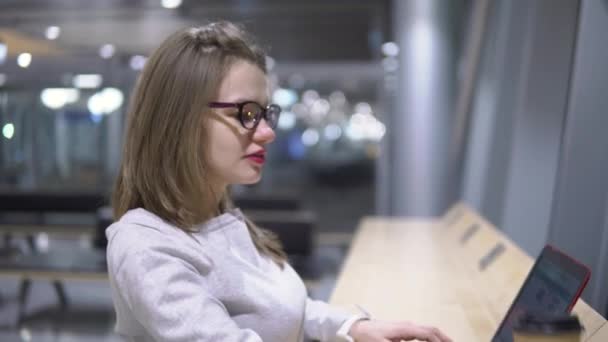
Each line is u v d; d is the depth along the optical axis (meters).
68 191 7.29
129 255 1.02
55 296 5.64
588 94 1.98
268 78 1.22
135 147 1.14
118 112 7.54
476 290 2.42
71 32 7.30
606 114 1.98
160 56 1.13
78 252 5.11
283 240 4.84
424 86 6.09
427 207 6.09
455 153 5.14
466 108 4.84
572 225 2.00
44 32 7.11
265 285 1.17
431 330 1.30
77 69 7.45
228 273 1.12
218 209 1.27
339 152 9.26
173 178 1.11
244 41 1.17
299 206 6.41
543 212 2.79
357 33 8.20
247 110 1.13
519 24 3.76
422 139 6.11
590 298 1.84
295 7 7.38
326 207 9.60
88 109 7.55
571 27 2.72
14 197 6.82
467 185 5.05
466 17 6.04
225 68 1.12
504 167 3.87
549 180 2.77
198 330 0.96
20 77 7.00
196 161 1.11
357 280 2.66
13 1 6.73
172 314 0.97
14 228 6.48
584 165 2.00
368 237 3.94
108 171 7.63
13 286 6.01
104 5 7.08
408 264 3.02
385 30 7.46
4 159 7.16
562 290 1.21
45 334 4.53
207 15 7.36
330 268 5.12
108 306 5.30
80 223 6.64
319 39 8.23
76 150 7.59
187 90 1.10
